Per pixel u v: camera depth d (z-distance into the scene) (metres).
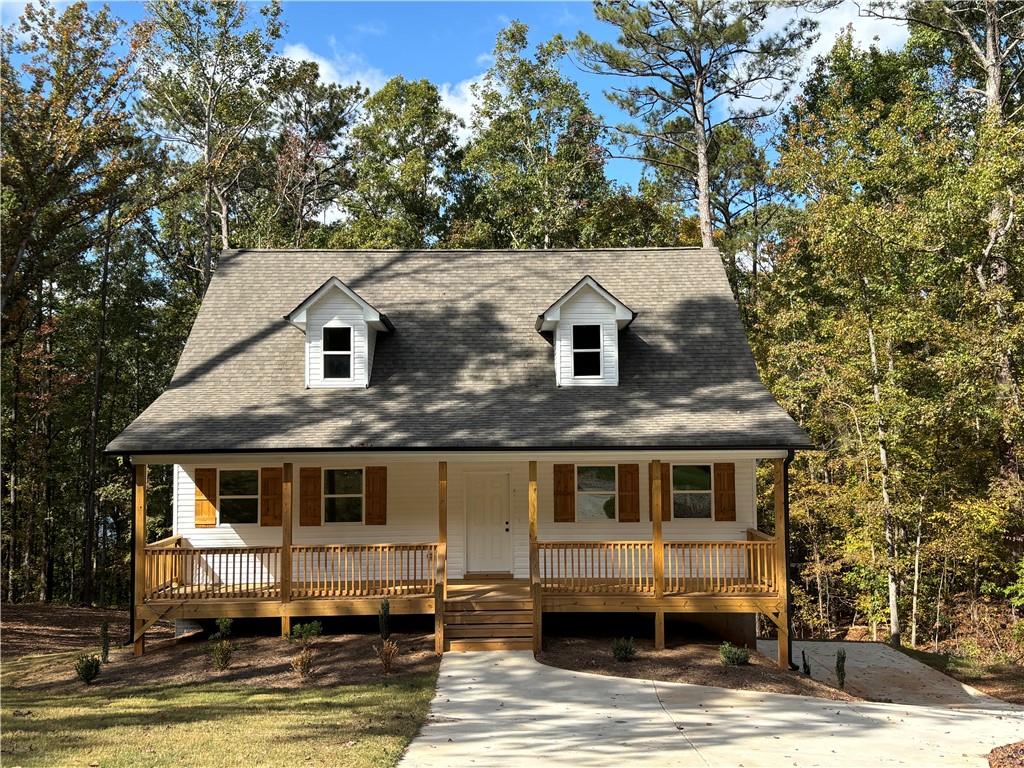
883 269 23.98
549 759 10.70
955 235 22.80
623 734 11.93
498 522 19.91
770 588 17.41
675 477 19.58
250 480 19.30
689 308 21.62
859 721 13.14
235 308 21.52
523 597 17.50
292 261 23.02
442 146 45.50
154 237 40.91
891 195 26.77
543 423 17.86
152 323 38.00
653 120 38.16
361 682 14.61
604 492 19.64
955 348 22.42
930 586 25.34
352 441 17.06
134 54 22.59
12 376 31.14
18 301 22.31
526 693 14.02
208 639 17.89
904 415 22.09
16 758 10.36
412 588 17.72
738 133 39.88
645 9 34.38
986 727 13.17
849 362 24.28
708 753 11.13
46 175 21.28
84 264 34.97
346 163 44.62
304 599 17.11
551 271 22.91
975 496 22.38
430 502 19.66
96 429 32.69
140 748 10.86
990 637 23.30
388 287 22.28
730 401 18.77
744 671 16.02
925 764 10.99
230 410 18.38
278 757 10.48
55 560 39.59
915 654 21.17
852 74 35.50
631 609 17.22
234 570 17.95
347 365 19.64
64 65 21.36
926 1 29.17
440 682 14.59
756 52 34.88
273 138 43.03
